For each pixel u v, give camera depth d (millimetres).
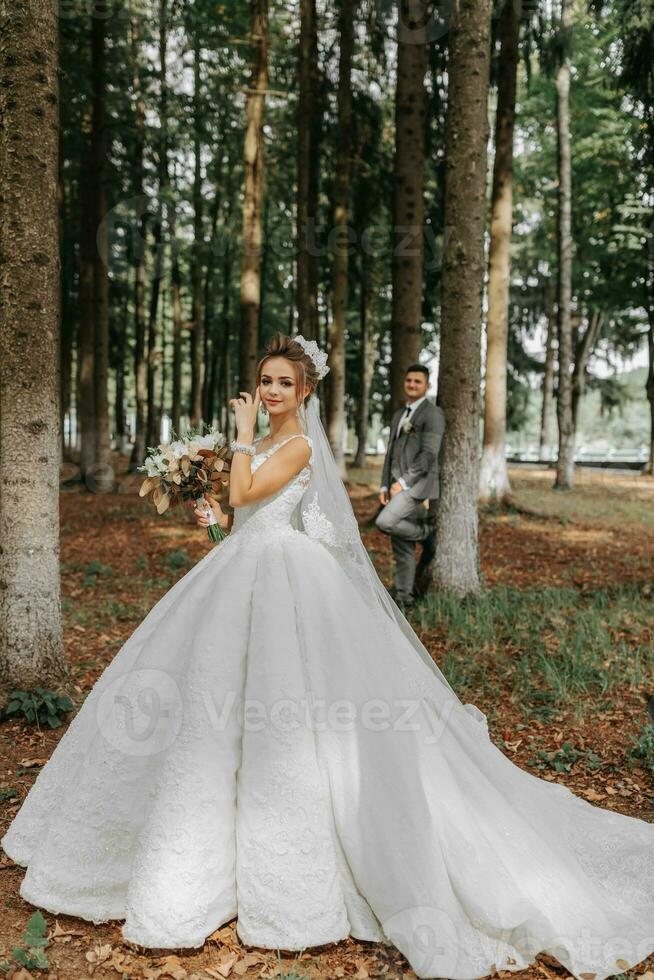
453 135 7250
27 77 4586
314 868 2787
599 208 19688
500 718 5012
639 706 5195
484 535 12023
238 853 2820
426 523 7238
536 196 21953
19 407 4812
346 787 2904
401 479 7016
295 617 3105
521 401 27969
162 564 9859
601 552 10805
